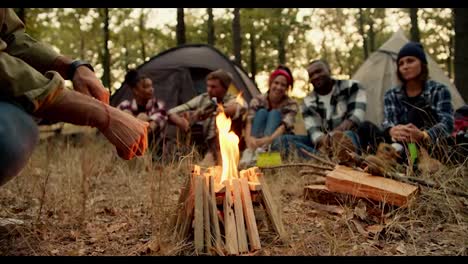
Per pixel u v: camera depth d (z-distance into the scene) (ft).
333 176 8.18
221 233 6.05
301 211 7.82
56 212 7.72
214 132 14.57
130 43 75.10
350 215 7.19
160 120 15.08
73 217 7.38
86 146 13.67
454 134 11.39
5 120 4.32
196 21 77.25
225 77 15.44
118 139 5.10
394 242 6.23
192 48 23.25
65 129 25.82
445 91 11.48
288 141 13.75
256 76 85.87
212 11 59.16
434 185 7.94
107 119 5.04
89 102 4.97
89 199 8.61
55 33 66.49
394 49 19.95
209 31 59.21
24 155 4.67
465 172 8.41
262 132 14.82
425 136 10.11
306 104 14.82
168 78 22.08
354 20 87.76
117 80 78.18
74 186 9.18
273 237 6.26
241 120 15.14
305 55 96.02
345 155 9.32
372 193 7.63
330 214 7.66
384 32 93.97
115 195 9.32
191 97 21.81
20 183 9.84
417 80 11.87
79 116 4.93
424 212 7.45
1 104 4.46
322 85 14.57
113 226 7.00
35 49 6.04
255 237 5.76
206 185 5.84
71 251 5.77
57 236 6.53
